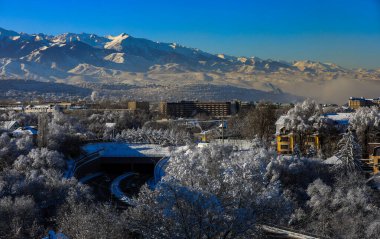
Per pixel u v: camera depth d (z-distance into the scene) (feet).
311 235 437.99
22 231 457.27
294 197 556.92
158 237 304.30
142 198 320.09
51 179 614.75
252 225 319.27
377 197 579.48
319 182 568.00
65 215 423.23
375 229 469.98
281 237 429.38
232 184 324.80
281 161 655.35
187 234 299.79
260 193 338.75
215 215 304.09
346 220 498.28
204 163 513.45
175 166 478.18
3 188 582.76
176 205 303.89
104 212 374.02
